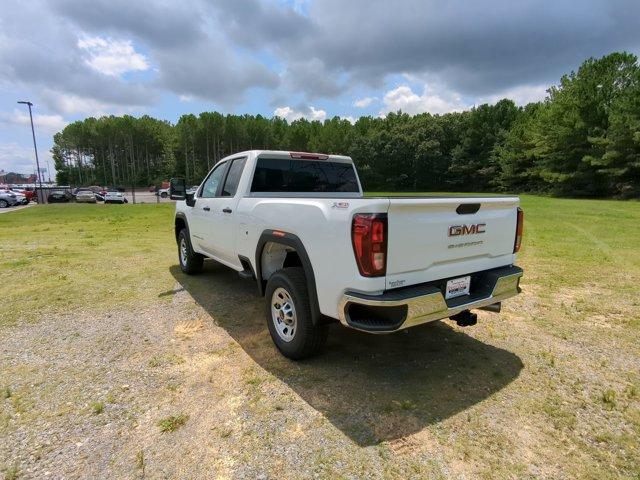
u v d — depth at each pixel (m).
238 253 4.36
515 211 3.49
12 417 2.61
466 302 3.05
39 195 38.50
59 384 3.02
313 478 2.09
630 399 2.83
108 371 3.22
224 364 3.34
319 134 78.31
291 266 3.71
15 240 10.41
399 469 2.15
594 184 33.38
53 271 6.64
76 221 16.41
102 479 2.08
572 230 11.85
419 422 2.56
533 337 3.92
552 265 7.07
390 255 2.61
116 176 102.44
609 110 32.53
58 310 4.69
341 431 2.47
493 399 2.83
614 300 5.07
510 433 2.46
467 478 2.09
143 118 103.75
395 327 2.62
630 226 12.80
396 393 2.90
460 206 2.96
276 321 3.57
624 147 30.17
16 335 3.96
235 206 4.36
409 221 2.68
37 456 2.25
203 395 2.87
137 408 2.71
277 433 2.45
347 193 5.16
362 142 66.56
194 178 94.06
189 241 6.07
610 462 2.22
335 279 2.80
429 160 61.31
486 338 3.90
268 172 4.46
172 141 94.50
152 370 3.24
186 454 2.27
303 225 3.10
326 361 3.39
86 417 2.61
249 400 2.81
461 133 61.19
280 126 93.69
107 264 7.25
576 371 3.24
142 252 8.53
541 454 2.28
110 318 4.43
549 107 39.28
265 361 3.39
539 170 40.97
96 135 98.69
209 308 4.76
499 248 3.38
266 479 2.08
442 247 2.90
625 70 33.53
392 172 65.06
